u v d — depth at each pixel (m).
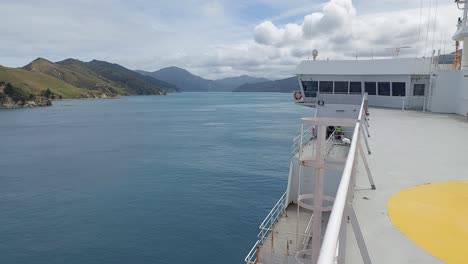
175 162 69.75
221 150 81.69
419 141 14.70
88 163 70.00
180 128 129.62
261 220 39.50
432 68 31.20
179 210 43.03
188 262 30.89
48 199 47.81
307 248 14.30
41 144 94.56
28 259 32.03
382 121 22.12
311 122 10.80
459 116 24.98
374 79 34.53
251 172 60.38
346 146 21.67
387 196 7.63
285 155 74.19
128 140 100.88
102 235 36.47
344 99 36.78
